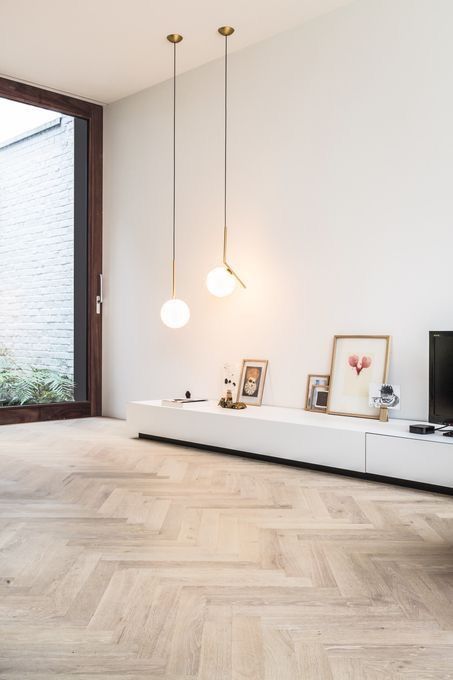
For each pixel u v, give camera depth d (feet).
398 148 13.38
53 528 8.96
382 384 13.10
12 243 18.39
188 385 17.84
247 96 16.33
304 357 15.07
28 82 18.63
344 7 14.28
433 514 9.68
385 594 6.77
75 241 20.10
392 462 11.50
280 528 9.00
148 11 14.56
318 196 14.80
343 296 14.32
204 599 6.63
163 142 18.57
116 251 20.07
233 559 7.79
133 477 12.01
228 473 12.37
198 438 14.88
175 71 17.90
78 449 14.80
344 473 12.20
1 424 18.44
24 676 5.14
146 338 19.07
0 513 9.68
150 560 7.74
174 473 12.35
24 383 18.89
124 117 19.83
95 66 17.54
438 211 12.75
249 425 13.79
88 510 9.85
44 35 15.75
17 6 14.35
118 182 20.02
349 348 14.10
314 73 14.87
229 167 16.75
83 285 20.30
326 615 6.27
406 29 13.24
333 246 14.51
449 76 12.59
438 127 12.75
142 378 19.21
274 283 15.70
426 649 5.61
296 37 15.23
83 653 5.51
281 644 5.69
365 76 13.93
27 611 6.32
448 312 12.63
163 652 5.54
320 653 5.53
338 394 14.10
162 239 18.60
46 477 11.99
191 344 17.74
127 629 5.96
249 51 16.28
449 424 11.49
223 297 16.89
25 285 18.76
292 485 11.45
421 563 7.67
